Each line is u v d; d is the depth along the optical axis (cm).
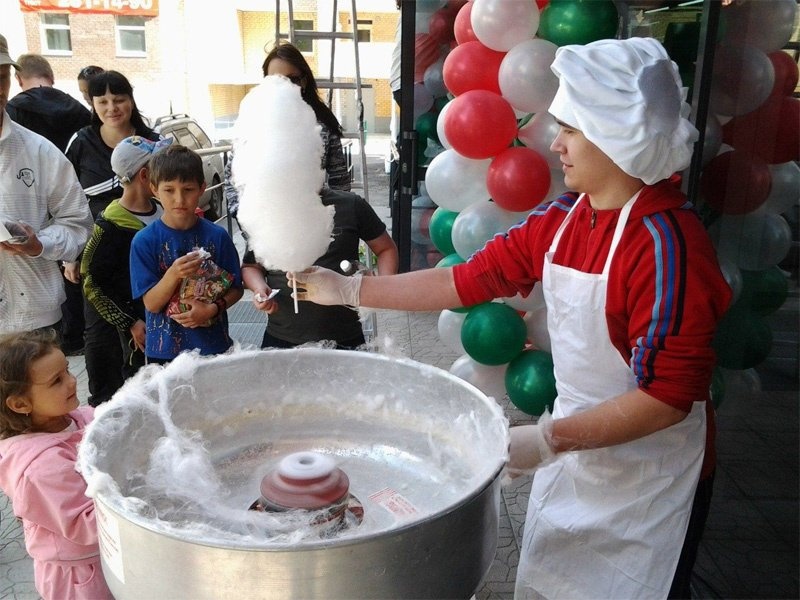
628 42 123
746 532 196
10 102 419
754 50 203
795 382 176
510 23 269
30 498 139
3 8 1672
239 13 1831
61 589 148
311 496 93
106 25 1709
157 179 228
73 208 276
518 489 289
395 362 127
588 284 131
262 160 106
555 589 153
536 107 274
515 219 291
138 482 108
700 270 120
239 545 75
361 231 245
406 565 81
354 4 414
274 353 128
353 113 2017
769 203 196
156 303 228
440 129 309
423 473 117
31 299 262
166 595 81
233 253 246
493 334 289
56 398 151
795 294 179
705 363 119
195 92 1797
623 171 123
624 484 142
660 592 141
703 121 222
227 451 122
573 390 142
